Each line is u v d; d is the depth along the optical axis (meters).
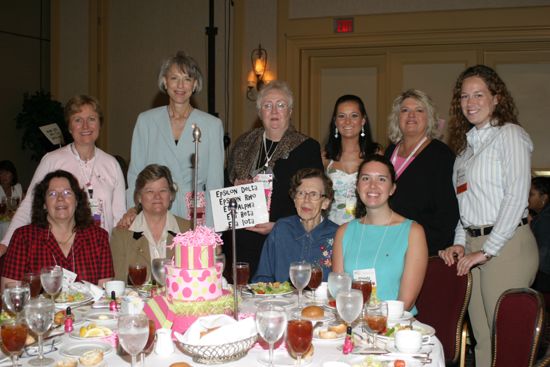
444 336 3.06
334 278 2.53
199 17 8.66
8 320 1.99
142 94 8.98
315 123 8.16
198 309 2.13
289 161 3.75
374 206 2.96
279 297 2.86
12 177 7.68
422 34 7.54
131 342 1.80
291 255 3.31
